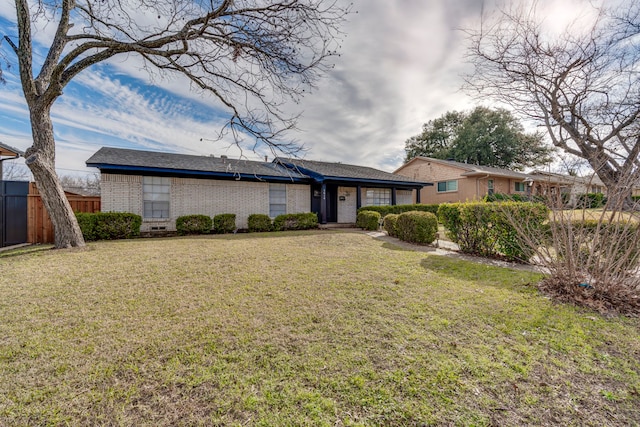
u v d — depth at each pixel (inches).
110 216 346.9
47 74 265.3
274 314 126.0
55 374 83.3
